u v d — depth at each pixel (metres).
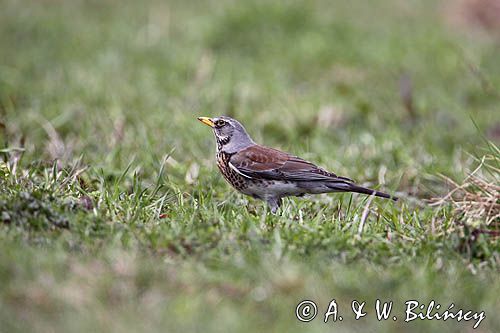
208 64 20.19
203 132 16.06
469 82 20.23
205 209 11.48
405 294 9.41
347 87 19.69
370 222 11.59
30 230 10.26
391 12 26.67
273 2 23.75
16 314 8.46
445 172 14.34
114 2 26.12
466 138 16.59
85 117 16.61
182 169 13.88
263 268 9.54
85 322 8.41
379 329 8.90
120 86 18.83
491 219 11.50
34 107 17.25
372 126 17.30
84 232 10.18
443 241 10.77
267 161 12.33
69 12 24.84
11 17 23.42
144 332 8.30
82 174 13.04
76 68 20.22
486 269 10.27
